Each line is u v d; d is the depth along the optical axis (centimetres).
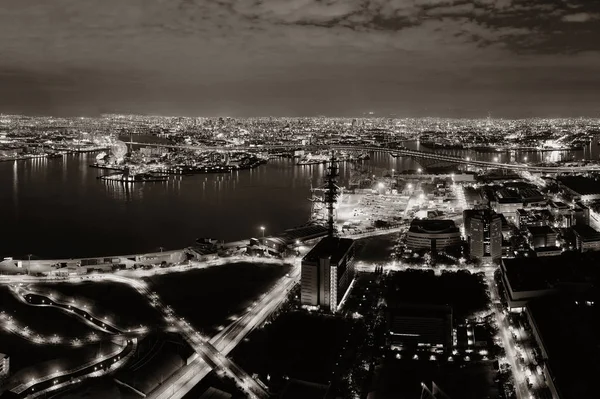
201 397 19150
